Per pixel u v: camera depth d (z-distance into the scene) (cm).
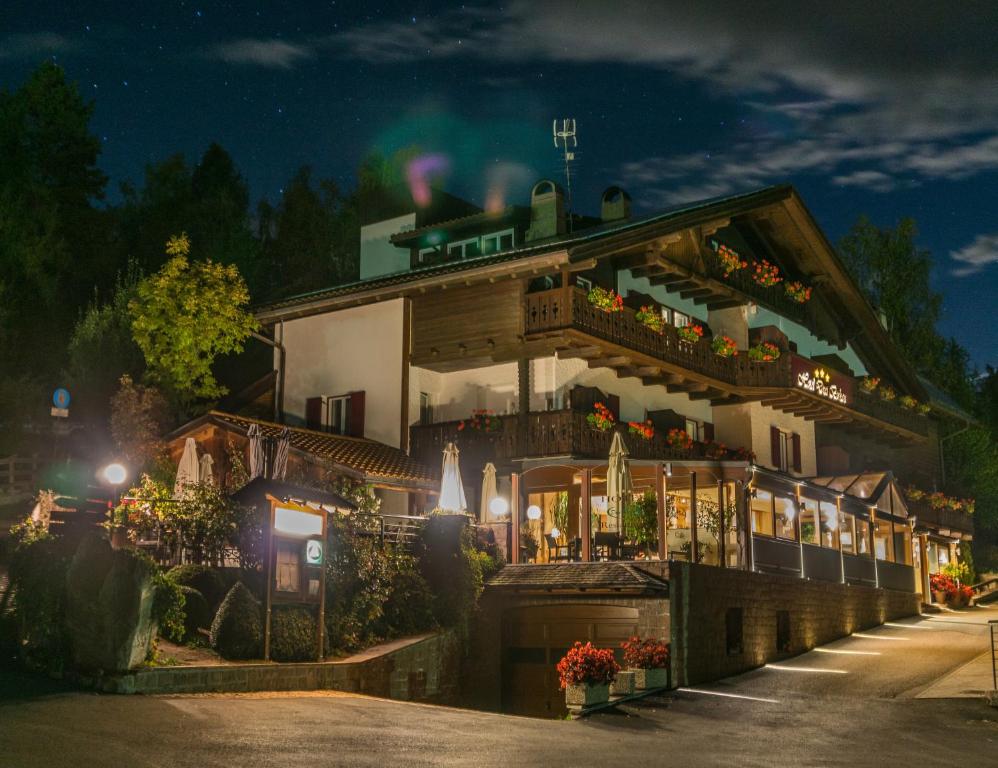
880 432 4216
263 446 2370
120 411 2666
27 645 1530
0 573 1856
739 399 3484
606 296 2756
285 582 1723
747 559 2334
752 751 1350
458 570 2078
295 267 5062
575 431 2669
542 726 1482
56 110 4231
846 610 2778
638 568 2062
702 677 2039
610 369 3044
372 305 2988
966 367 5622
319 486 2158
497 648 2159
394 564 1984
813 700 1822
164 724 1194
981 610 3500
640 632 2022
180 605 1534
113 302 3734
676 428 3206
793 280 3853
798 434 3778
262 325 3219
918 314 5316
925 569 3556
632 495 2409
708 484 2523
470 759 1153
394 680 1817
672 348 3047
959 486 4847
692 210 3100
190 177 4809
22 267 3656
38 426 3212
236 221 4747
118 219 4600
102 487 2344
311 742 1167
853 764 1266
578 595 2089
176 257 2941
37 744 1040
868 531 3173
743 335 3481
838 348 4075
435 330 2877
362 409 2950
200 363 2934
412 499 2736
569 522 2622
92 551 1443
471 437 2788
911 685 1962
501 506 2509
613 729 1506
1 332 3347
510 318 2752
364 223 3591
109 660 1395
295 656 1667
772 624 2358
